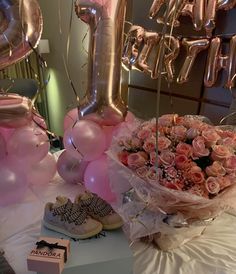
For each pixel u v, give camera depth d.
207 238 0.89
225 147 0.75
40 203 1.11
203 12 1.12
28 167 1.15
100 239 0.79
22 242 0.88
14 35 1.04
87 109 1.13
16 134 1.10
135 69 1.47
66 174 1.23
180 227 0.75
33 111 1.17
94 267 0.71
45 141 1.15
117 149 0.87
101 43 1.06
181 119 0.86
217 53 1.13
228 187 0.74
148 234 0.78
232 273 0.74
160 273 0.74
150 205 0.75
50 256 0.68
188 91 1.37
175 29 1.32
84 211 0.84
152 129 0.83
